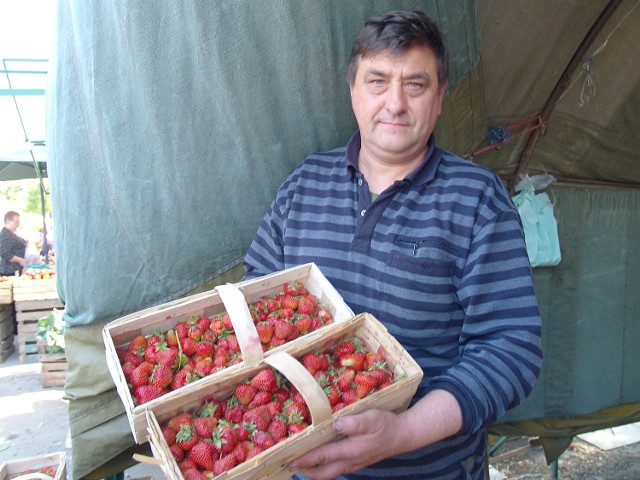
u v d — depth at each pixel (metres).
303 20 1.86
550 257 2.73
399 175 1.65
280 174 2.04
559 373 3.11
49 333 5.28
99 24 1.75
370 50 1.52
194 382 1.21
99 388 2.06
